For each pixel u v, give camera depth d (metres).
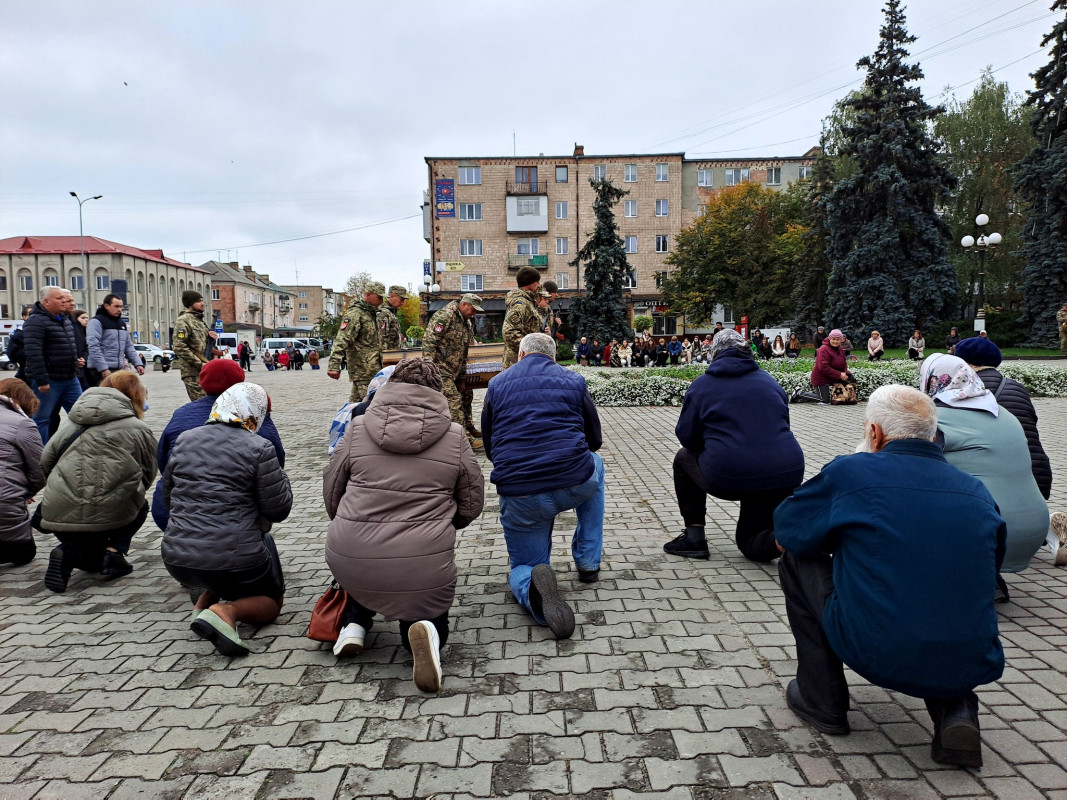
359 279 79.00
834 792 2.30
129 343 9.14
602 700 2.91
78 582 4.50
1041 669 3.12
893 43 32.47
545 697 2.94
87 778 2.44
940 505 2.30
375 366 9.09
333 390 20.61
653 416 12.30
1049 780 2.35
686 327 52.19
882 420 2.51
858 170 36.09
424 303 50.50
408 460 3.15
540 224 49.81
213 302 92.75
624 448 8.99
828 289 34.78
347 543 3.07
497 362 8.88
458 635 3.57
